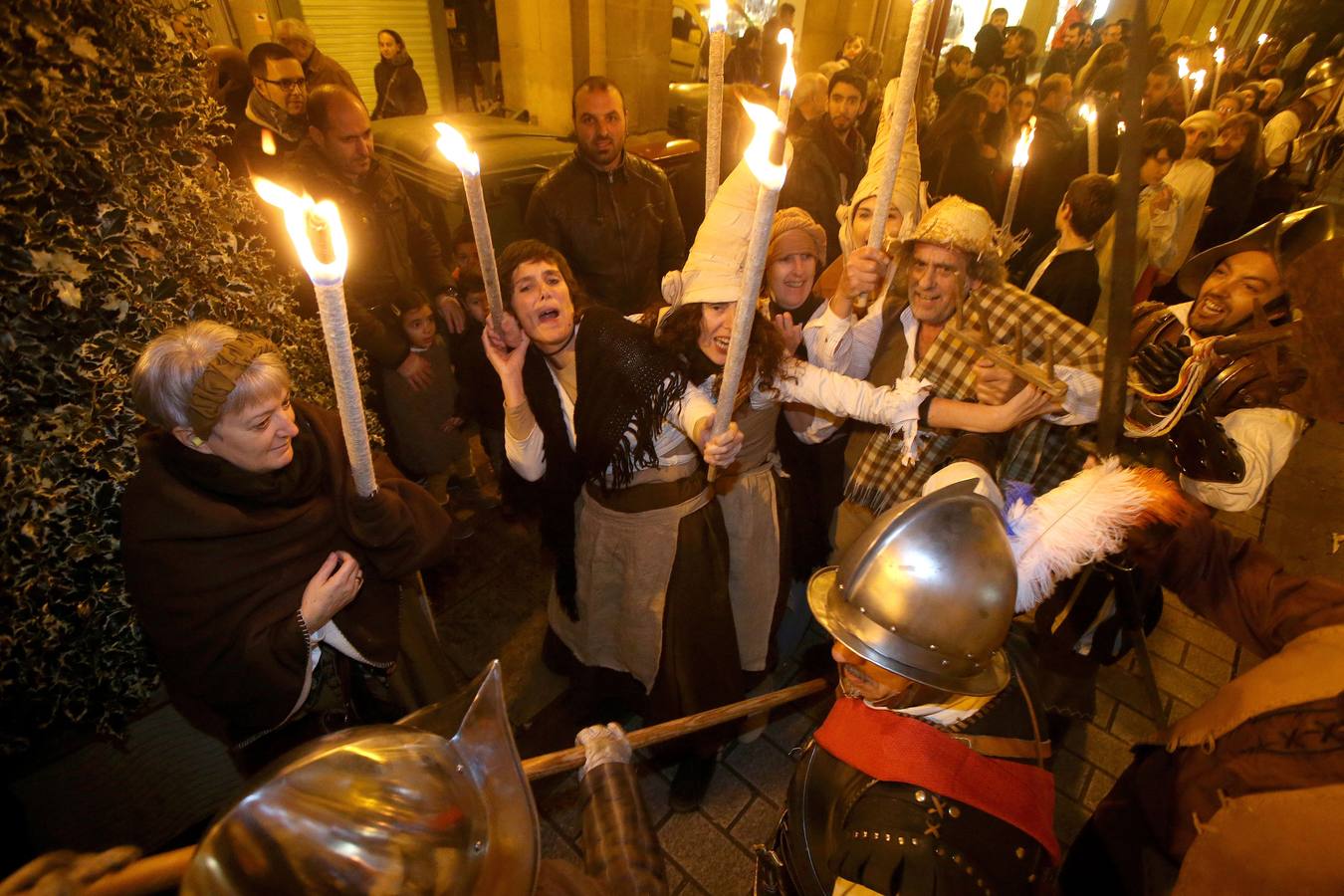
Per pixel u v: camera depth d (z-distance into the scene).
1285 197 6.25
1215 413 1.71
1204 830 1.19
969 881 0.92
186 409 1.30
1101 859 1.53
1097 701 2.75
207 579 1.41
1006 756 1.04
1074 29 10.59
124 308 1.31
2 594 1.26
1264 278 1.66
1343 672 1.11
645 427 1.77
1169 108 5.84
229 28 6.30
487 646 2.93
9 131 1.11
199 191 1.47
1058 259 2.91
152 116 1.34
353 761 0.65
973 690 1.00
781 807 2.40
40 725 1.42
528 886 0.70
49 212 1.20
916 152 2.46
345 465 1.65
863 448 2.18
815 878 1.10
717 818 2.36
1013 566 1.03
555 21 5.41
